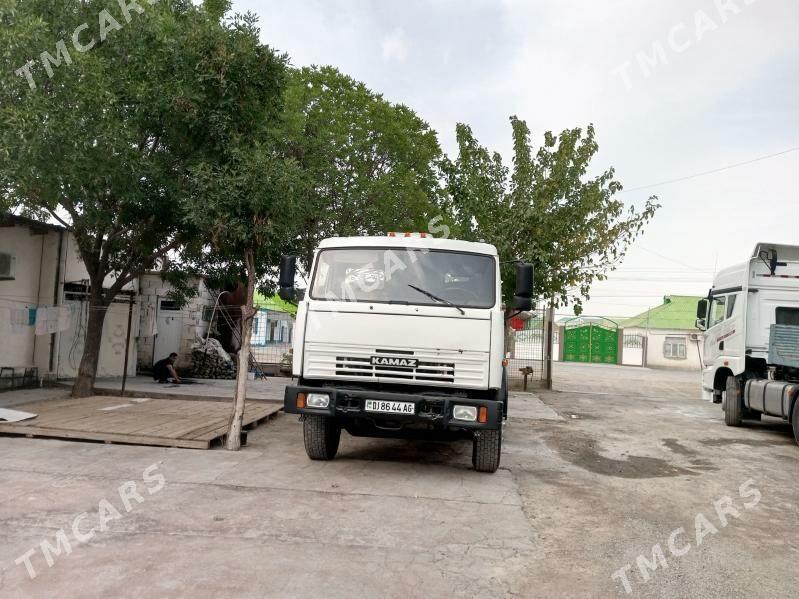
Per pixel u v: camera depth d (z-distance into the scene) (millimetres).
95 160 9273
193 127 8844
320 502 5590
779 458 9133
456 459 7957
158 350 19562
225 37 8266
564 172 14656
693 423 13102
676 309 50312
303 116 16109
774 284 12648
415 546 4562
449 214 15375
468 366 6574
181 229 11734
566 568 4289
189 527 4773
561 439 10164
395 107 20156
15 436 7988
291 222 8422
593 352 47062
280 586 3748
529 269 6934
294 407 6598
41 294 14273
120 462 6816
